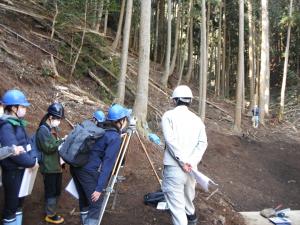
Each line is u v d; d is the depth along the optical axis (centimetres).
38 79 912
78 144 409
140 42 941
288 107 2473
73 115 848
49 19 1162
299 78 3189
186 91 459
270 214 649
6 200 405
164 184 449
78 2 1141
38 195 536
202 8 1450
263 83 1977
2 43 935
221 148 1329
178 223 432
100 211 437
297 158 1439
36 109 773
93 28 1361
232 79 3259
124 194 590
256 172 1210
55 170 466
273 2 2823
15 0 1163
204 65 1452
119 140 422
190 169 432
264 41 2062
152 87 1694
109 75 1262
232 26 2898
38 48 1041
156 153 847
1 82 758
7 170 399
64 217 500
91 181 416
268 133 1778
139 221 515
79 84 1081
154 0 2527
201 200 633
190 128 443
